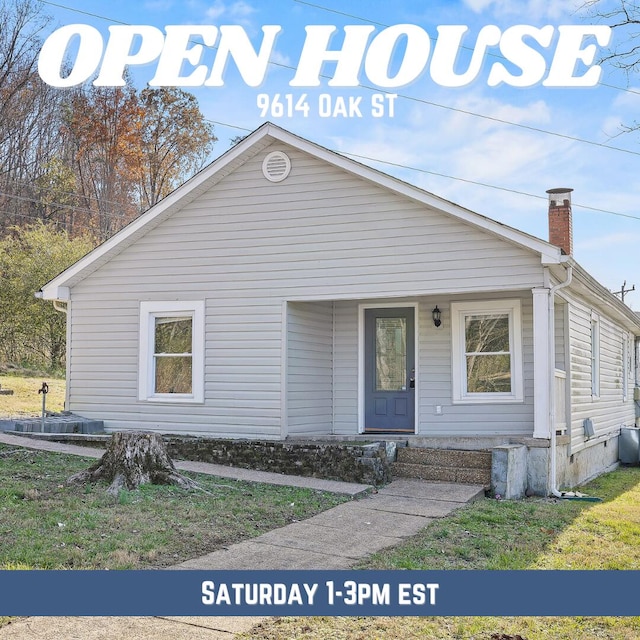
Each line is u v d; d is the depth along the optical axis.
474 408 13.91
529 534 8.80
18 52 42.31
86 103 44.50
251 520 8.80
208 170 14.17
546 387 12.02
